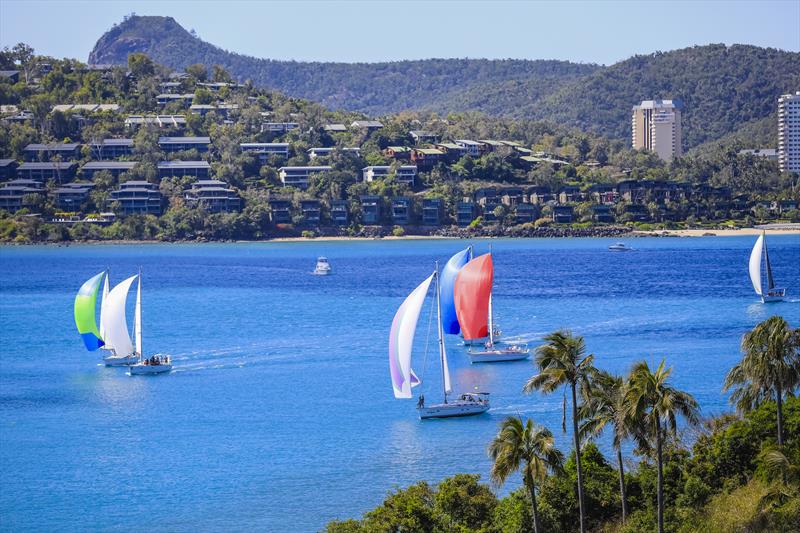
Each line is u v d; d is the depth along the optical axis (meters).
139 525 169.12
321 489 182.12
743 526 146.75
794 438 162.75
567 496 152.00
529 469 139.88
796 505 146.00
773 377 160.00
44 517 173.38
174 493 182.62
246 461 198.25
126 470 195.12
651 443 153.25
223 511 173.62
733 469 163.25
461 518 151.75
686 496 155.50
